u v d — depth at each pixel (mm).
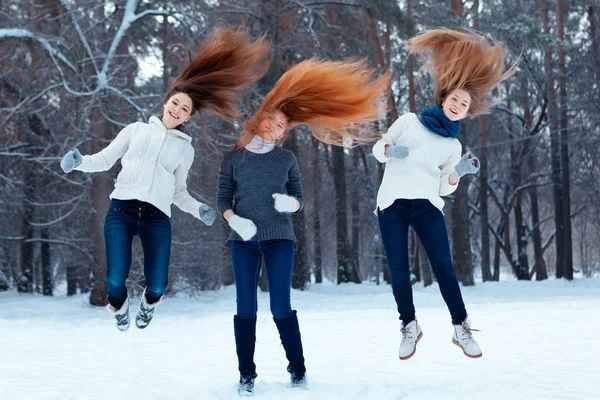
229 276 27031
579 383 4738
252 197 4871
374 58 23562
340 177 32250
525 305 13469
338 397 4305
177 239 21391
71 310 17219
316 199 37438
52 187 24750
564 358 5965
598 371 5254
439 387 4637
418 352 6758
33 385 5273
